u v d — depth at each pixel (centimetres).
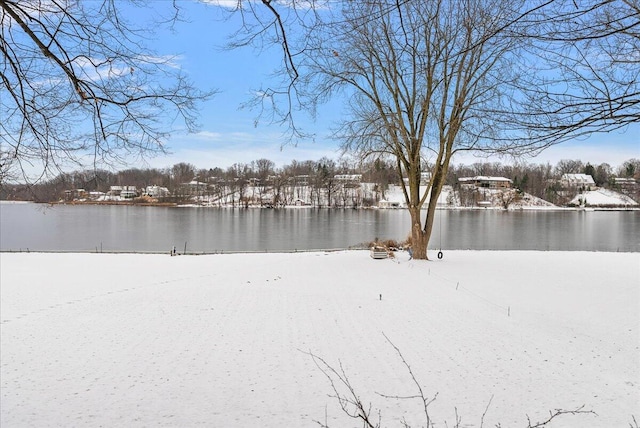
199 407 577
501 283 1414
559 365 705
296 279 1496
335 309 1070
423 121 1881
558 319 980
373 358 745
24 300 1296
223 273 1675
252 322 972
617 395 595
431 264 1841
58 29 376
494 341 824
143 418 548
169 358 765
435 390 616
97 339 878
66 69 374
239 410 566
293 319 988
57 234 4447
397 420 529
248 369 709
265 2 344
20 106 413
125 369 718
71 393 629
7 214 6850
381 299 1174
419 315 1010
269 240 4016
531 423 516
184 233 4591
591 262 1927
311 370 698
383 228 5106
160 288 1385
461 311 1045
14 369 723
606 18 382
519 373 674
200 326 952
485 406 564
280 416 547
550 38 362
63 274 1827
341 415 546
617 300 1173
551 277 1528
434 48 1355
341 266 1788
